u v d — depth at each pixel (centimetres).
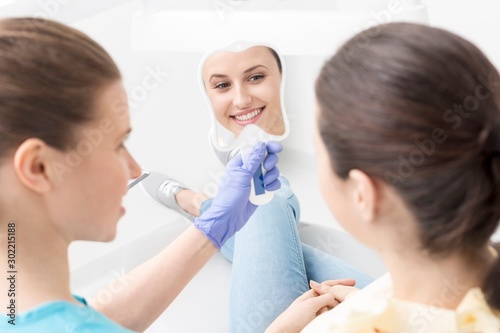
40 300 82
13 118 77
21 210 80
